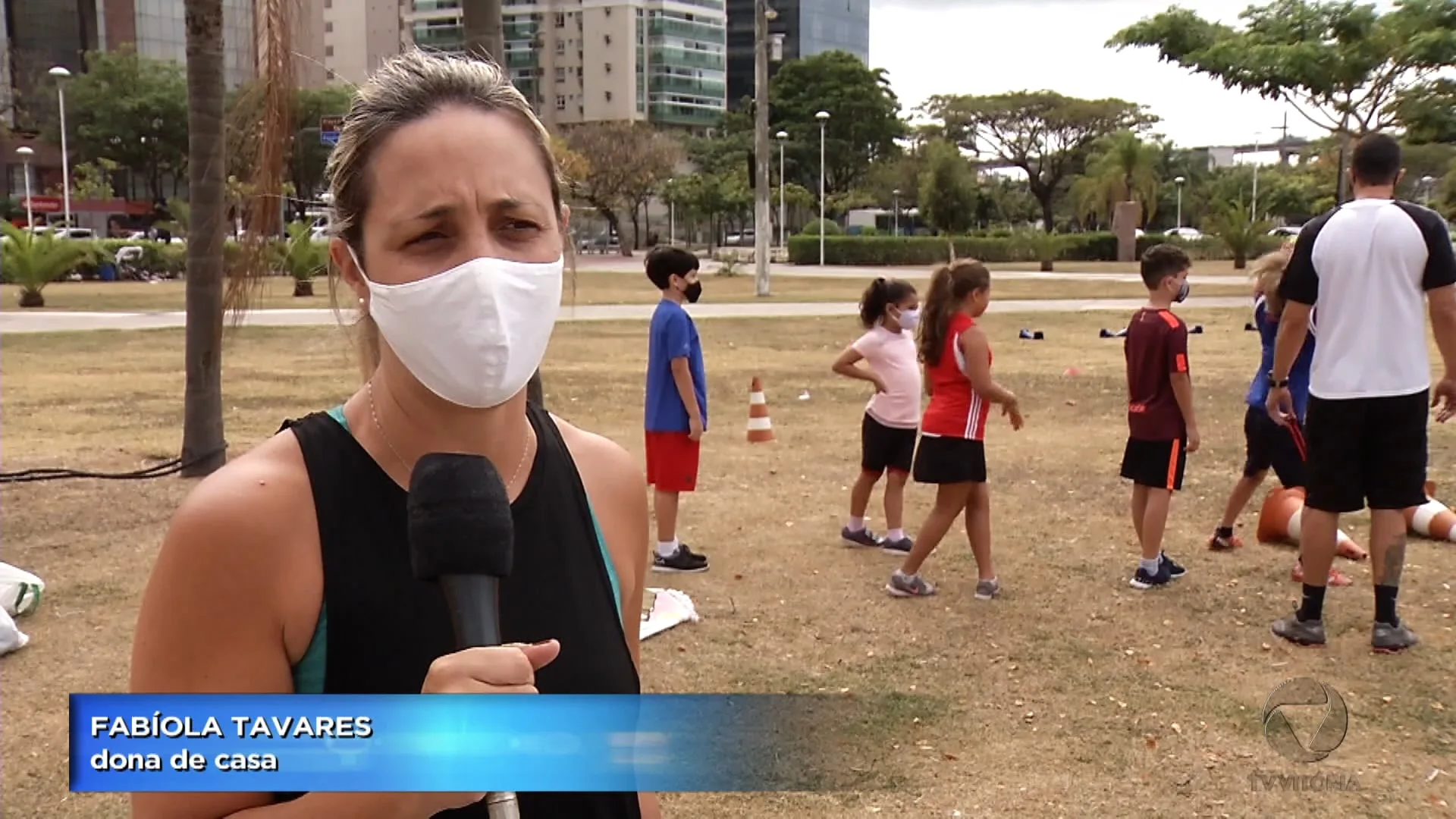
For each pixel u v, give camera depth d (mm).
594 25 110188
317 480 1461
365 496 1475
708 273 47031
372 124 1491
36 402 13039
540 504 1611
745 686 5047
